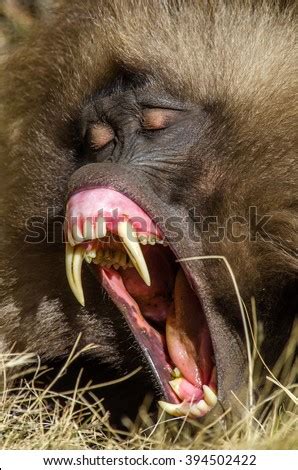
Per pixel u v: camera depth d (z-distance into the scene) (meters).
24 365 10.60
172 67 9.62
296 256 9.45
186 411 9.18
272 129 9.45
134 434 9.51
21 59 11.42
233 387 9.39
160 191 9.54
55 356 10.56
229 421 9.32
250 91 9.50
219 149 9.51
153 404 10.12
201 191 9.52
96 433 9.43
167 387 9.42
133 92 9.74
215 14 9.71
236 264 9.49
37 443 9.11
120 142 9.77
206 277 9.50
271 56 9.56
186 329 9.72
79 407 10.25
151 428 9.70
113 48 9.88
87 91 10.08
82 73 10.15
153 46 9.71
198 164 9.52
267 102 9.48
